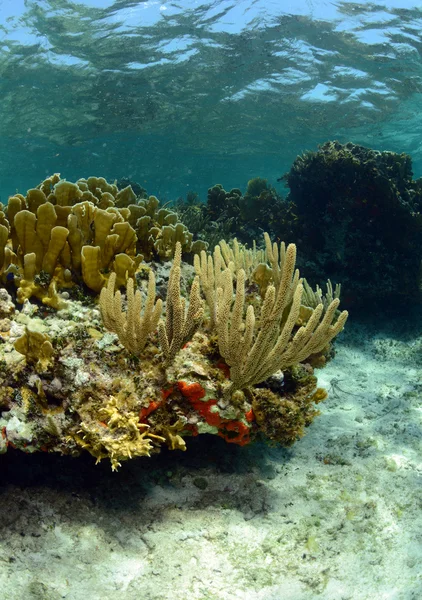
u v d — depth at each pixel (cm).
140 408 331
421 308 965
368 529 376
